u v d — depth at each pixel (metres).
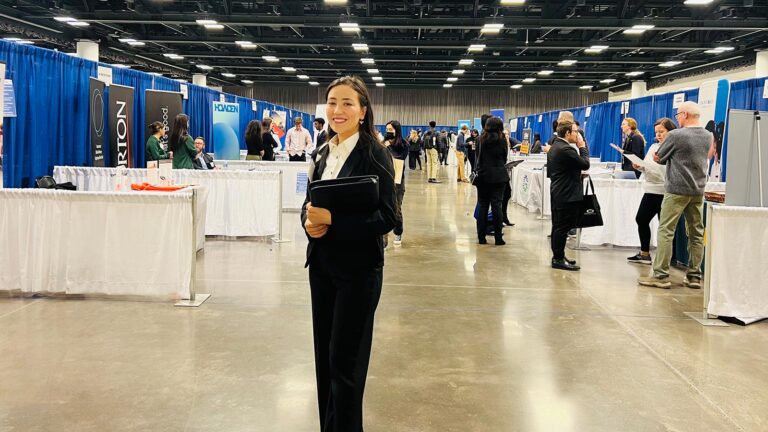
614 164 9.54
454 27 11.84
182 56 17.75
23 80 5.80
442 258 6.29
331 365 2.03
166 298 4.41
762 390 2.94
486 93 30.58
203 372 3.04
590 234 7.09
